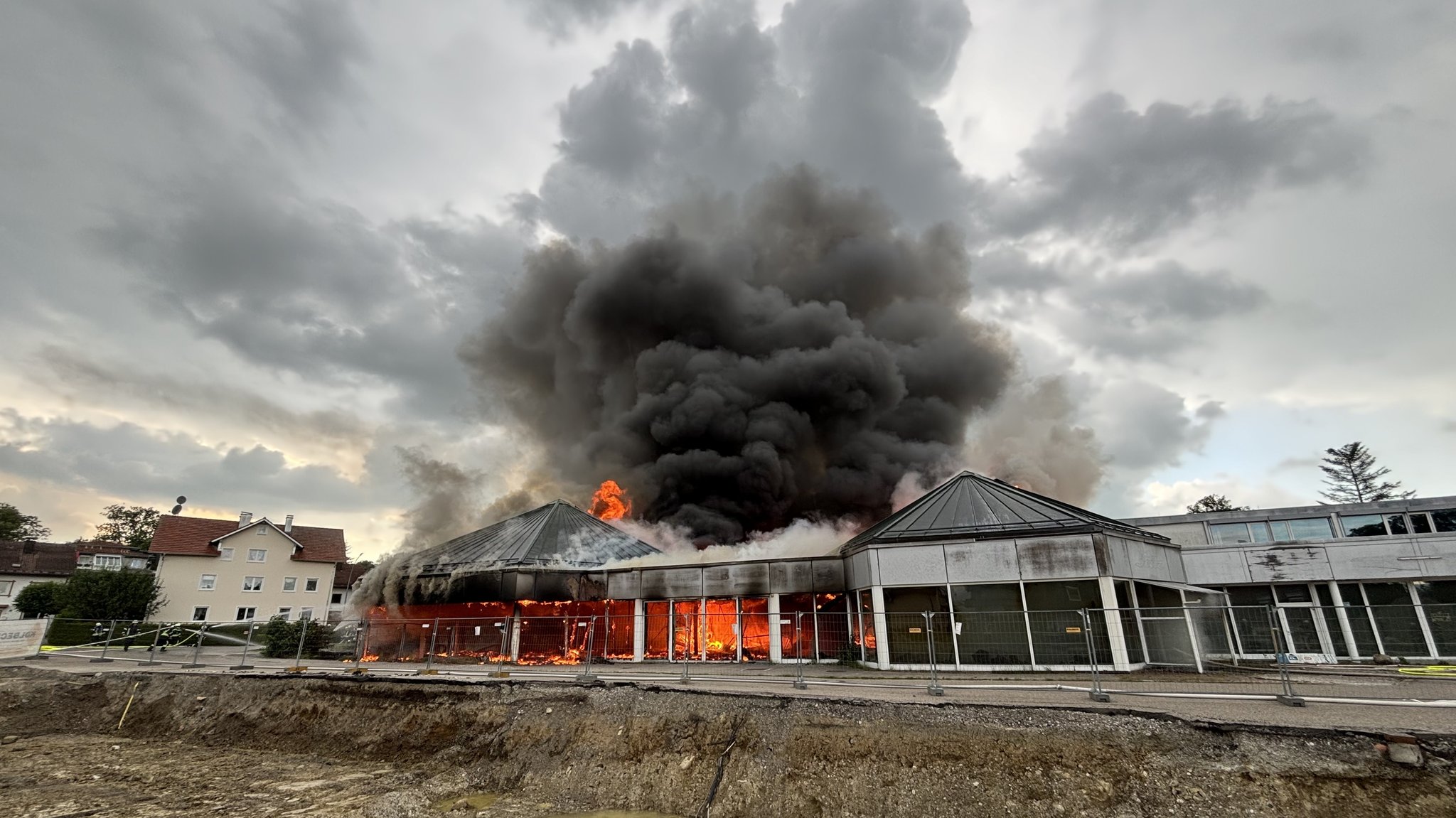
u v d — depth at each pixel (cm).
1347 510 2256
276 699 1461
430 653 1869
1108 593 1580
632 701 1151
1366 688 1162
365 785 1091
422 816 954
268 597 4412
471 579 2333
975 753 848
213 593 4203
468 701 1280
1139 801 741
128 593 3650
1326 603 2023
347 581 5194
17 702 1633
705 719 1051
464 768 1138
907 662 1714
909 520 1975
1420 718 819
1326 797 691
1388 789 681
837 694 1138
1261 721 812
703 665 1973
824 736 938
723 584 2189
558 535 2694
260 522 4478
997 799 788
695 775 968
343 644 2455
